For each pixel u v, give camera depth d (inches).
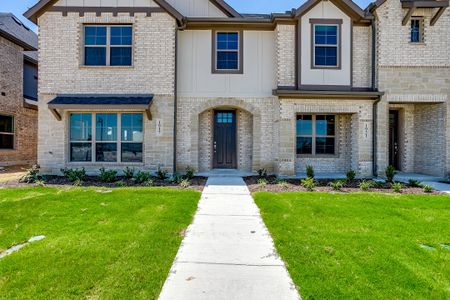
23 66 660.1
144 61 439.2
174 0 488.4
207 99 466.9
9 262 147.0
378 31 436.8
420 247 168.9
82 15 436.1
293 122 435.5
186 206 257.6
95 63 443.5
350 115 467.5
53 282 128.6
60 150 437.7
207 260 156.8
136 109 418.3
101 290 123.5
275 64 458.3
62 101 418.9
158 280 132.7
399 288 125.4
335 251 163.3
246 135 490.0
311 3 430.6
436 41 437.7
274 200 279.6
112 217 224.7
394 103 465.4
